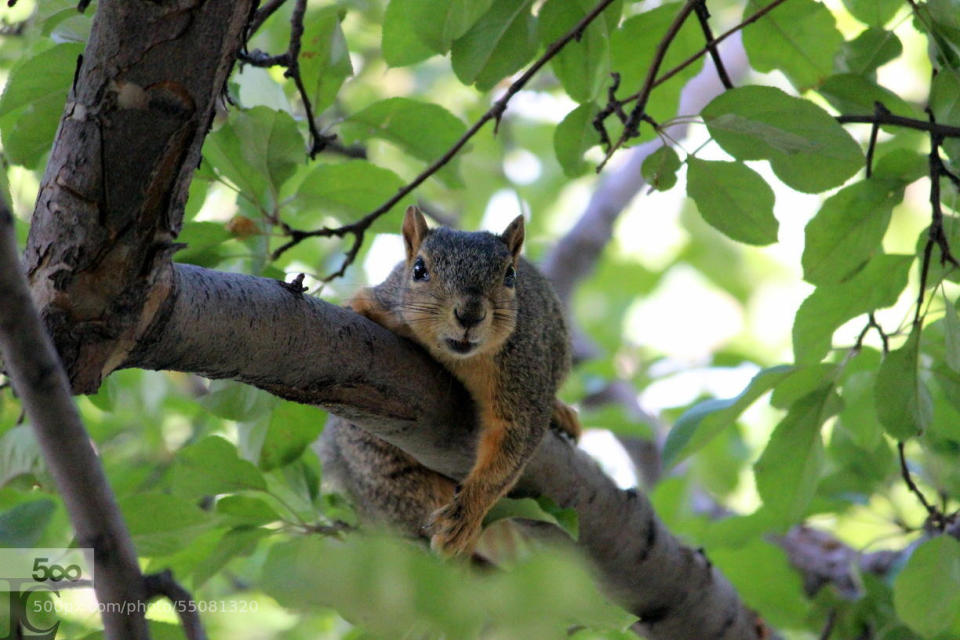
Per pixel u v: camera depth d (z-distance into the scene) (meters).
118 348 6.81
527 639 5.47
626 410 17.66
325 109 10.03
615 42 10.66
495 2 9.47
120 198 6.28
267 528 9.41
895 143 11.77
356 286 12.12
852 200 9.48
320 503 10.25
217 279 7.47
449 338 9.75
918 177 9.47
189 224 9.17
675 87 10.97
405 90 21.23
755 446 19.62
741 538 12.80
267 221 9.52
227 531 9.47
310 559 5.97
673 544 11.27
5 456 8.72
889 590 13.07
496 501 9.71
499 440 9.98
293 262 15.48
